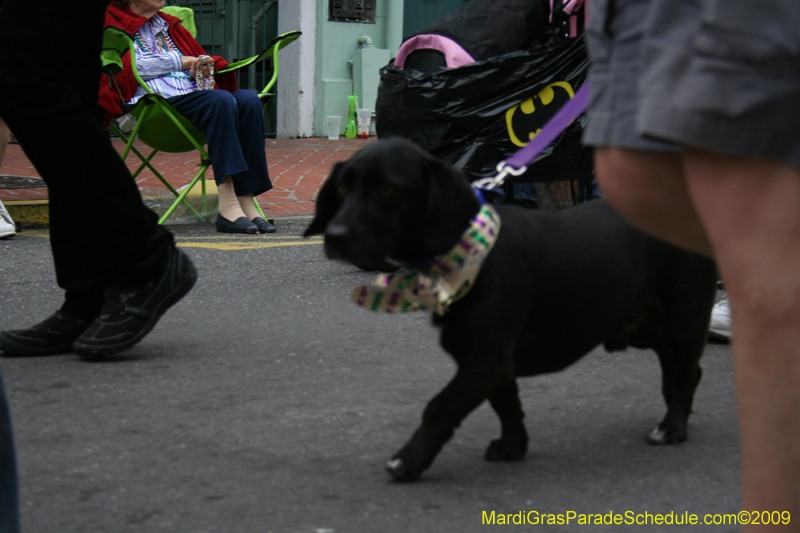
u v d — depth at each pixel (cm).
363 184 201
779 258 122
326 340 352
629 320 238
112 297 322
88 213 314
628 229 231
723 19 121
